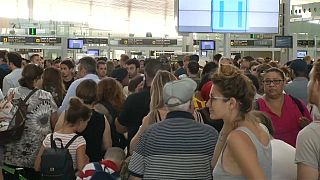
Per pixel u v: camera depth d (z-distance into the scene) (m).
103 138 4.15
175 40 24.98
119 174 3.20
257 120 2.35
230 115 2.31
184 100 2.77
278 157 2.76
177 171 2.63
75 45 22.25
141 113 4.05
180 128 2.70
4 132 4.11
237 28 12.88
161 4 36.38
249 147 2.12
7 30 27.70
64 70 6.76
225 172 2.19
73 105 3.88
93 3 36.88
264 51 22.28
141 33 47.59
